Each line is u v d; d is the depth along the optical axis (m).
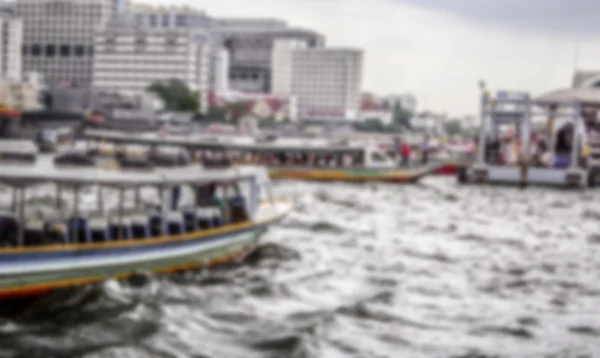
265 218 35.81
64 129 99.19
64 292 25.47
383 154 85.00
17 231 25.52
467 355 24.20
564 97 127.50
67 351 22.39
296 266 35.16
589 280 35.78
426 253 40.72
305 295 30.45
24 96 135.75
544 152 95.44
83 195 49.31
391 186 80.12
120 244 26.83
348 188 74.94
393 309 29.03
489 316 28.81
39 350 22.30
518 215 60.81
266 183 38.16
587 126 109.12
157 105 175.38
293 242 41.34
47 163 29.84
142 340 23.70
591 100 114.81
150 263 28.48
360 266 36.47
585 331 27.23
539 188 89.12
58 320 24.58
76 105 137.62
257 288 30.47
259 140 113.38
